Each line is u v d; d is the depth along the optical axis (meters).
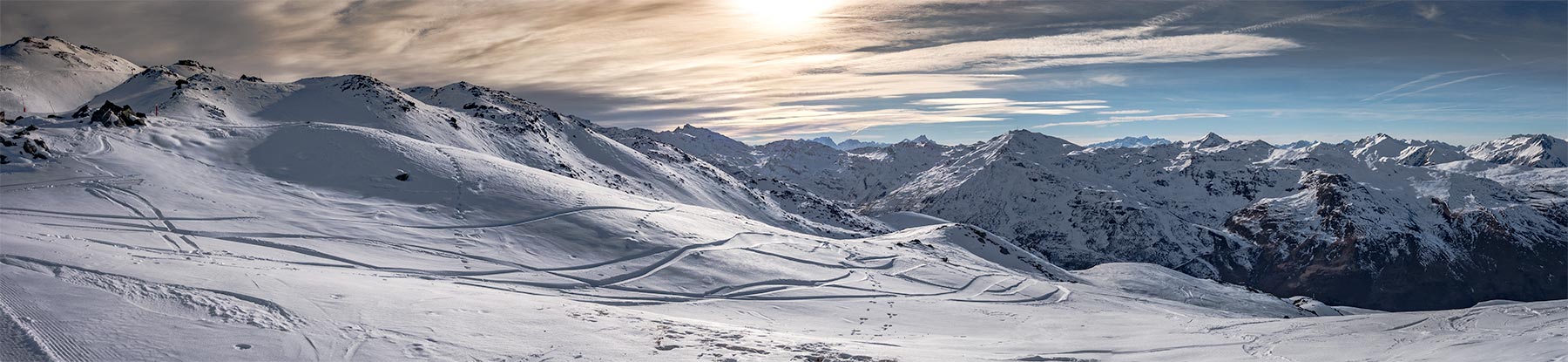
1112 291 92.38
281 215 54.59
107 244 38.03
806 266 65.00
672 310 44.38
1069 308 65.06
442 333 20.64
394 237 53.28
